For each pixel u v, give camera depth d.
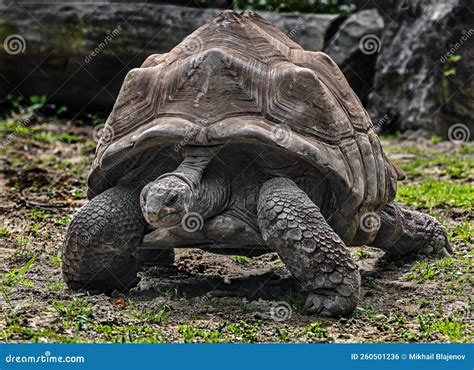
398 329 5.66
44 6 14.96
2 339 5.13
